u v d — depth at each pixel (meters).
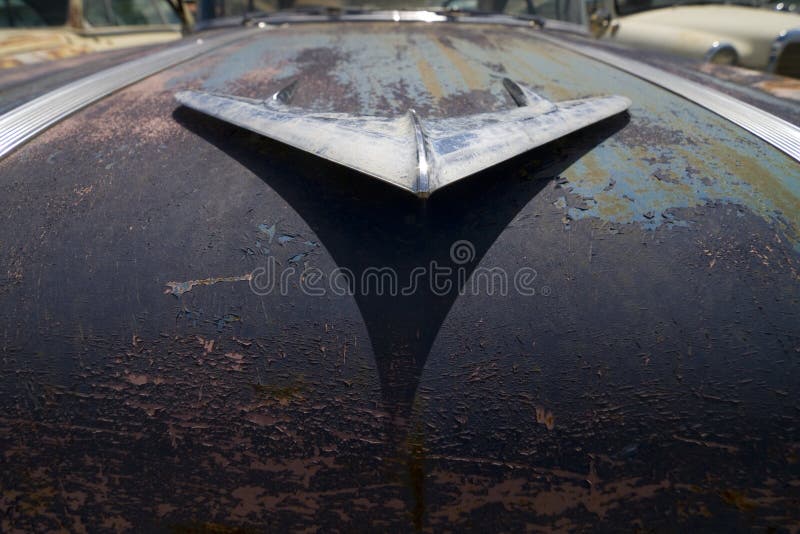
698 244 1.16
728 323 1.07
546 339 1.07
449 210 1.22
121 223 1.25
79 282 1.17
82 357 1.10
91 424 1.07
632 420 1.02
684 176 1.31
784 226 1.20
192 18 7.48
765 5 6.73
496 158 1.20
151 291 1.15
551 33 2.85
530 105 1.48
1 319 1.14
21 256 1.21
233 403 1.06
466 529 1.01
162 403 1.07
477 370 1.05
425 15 2.92
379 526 1.02
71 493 1.05
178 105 1.66
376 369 1.06
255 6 3.14
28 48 5.35
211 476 1.04
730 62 5.00
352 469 1.03
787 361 1.04
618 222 1.20
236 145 1.43
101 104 1.71
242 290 1.13
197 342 1.10
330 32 2.51
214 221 1.24
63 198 1.32
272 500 1.03
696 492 0.99
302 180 1.30
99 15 6.48
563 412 1.03
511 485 1.01
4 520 1.06
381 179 1.12
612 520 0.99
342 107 1.56
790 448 0.99
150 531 1.04
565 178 1.28
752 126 1.54
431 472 1.02
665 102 1.68
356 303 1.11
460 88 1.70
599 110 1.48
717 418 1.01
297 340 1.09
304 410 1.05
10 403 1.09
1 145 1.49
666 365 1.04
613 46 2.69
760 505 0.98
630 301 1.09
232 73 1.89
